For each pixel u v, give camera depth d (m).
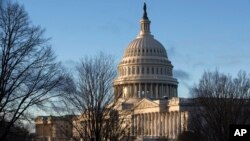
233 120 104.75
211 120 105.56
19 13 46.69
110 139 79.12
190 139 145.75
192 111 161.00
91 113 74.62
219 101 104.56
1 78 45.59
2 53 46.06
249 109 111.62
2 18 46.03
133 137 111.56
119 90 81.69
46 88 49.84
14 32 46.16
